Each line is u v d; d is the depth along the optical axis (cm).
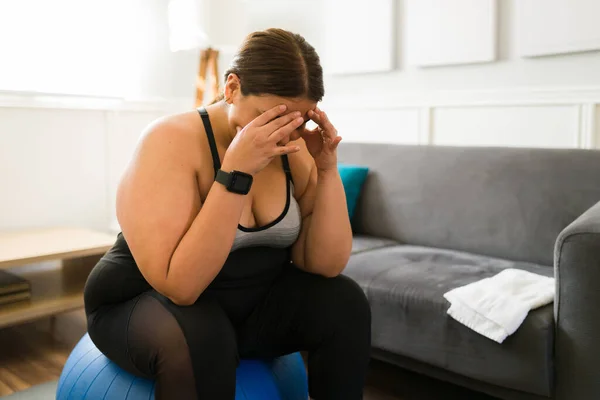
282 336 122
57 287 251
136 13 337
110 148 330
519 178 213
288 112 108
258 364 125
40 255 220
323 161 124
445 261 206
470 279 181
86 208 324
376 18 304
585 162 202
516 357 153
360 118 320
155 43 348
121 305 116
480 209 221
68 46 309
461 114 280
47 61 301
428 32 286
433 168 238
